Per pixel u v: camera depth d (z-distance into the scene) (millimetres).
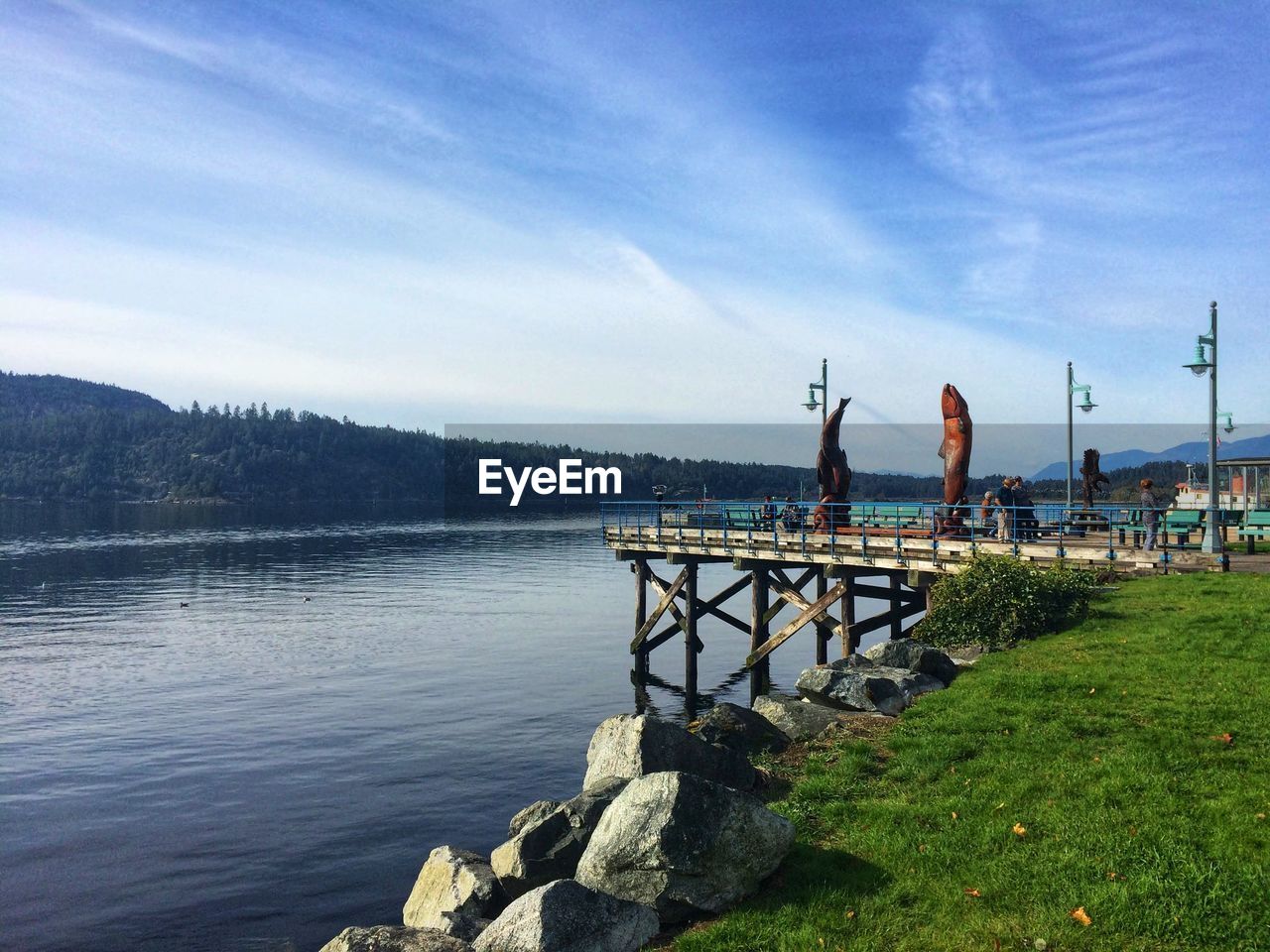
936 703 13539
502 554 98250
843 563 27156
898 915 7559
